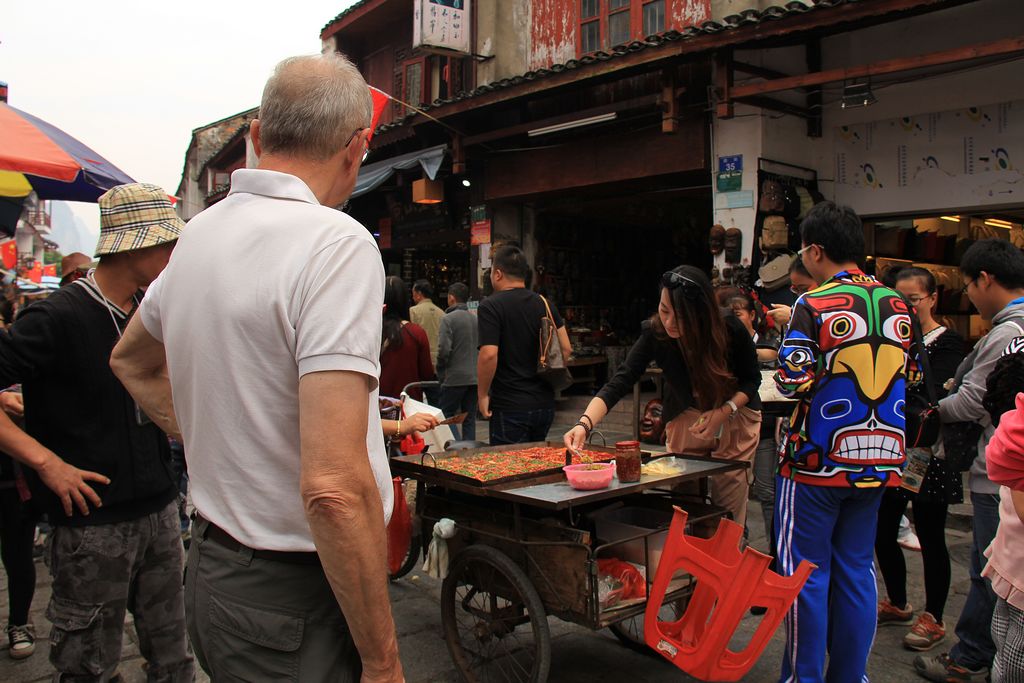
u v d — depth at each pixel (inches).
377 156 432.5
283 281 52.6
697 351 129.0
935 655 131.8
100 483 90.6
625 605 108.7
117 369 73.2
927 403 121.9
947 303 337.7
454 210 421.4
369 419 55.6
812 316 104.7
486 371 171.5
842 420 102.4
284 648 55.1
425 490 134.3
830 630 111.7
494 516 119.2
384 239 475.8
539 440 179.6
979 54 210.7
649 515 132.4
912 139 271.7
